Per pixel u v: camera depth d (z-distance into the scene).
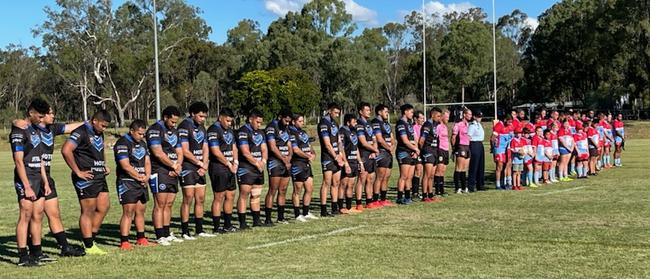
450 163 26.59
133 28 72.69
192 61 95.12
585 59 65.94
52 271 8.71
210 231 11.98
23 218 9.23
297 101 66.81
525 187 17.92
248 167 11.93
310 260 8.91
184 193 11.17
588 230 10.64
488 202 14.76
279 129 12.66
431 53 82.12
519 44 100.44
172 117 10.82
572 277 7.58
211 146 11.55
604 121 23.02
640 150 33.56
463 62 78.88
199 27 87.50
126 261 9.24
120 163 10.20
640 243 9.45
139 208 10.61
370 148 14.09
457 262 8.52
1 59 93.56
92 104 90.94
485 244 9.69
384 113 14.81
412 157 14.99
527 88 82.19
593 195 15.49
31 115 9.34
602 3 63.56
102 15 70.75
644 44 57.03
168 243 10.65
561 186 17.86
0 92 92.25
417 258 8.84
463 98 79.88
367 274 7.98
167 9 72.38
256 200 12.33
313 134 57.00
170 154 10.84
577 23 72.88
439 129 15.95
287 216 13.73
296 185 12.98
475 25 78.94
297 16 84.25
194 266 8.76
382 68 85.06
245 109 68.12
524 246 9.46
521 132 17.62
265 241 10.59
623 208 13.11
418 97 94.06
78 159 9.91
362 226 11.79
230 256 9.38
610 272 7.78
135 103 86.81
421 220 12.32
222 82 97.12
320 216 13.40
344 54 78.31
